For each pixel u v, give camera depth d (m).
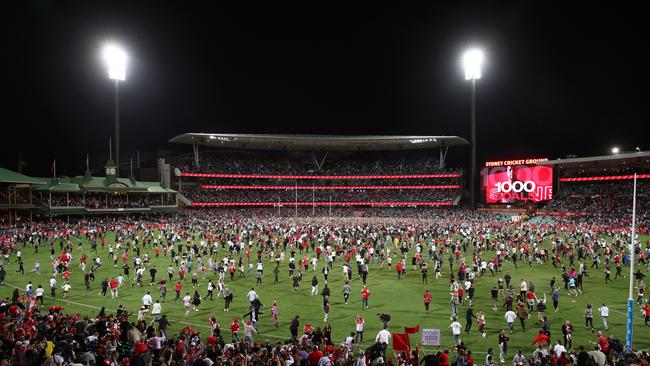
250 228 68.94
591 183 99.81
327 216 109.44
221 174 113.31
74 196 87.50
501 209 103.50
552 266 46.09
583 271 38.62
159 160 106.50
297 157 150.75
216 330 21.27
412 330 19.92
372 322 28.08
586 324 27.03
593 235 58.41
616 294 34.78
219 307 31.50
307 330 22.73
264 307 31.48
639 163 90.94
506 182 103.38
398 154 150.25
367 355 17.45
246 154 148.25
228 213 104.94
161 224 78.19
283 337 25.47
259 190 120.19
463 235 61.66
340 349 17.50
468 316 25.94
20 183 78.00
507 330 26.55
